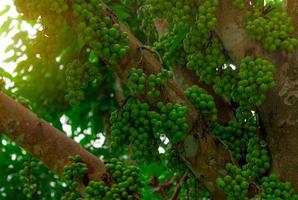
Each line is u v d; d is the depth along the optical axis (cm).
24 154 419
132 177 245
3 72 315
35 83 416
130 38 246
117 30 241
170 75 246
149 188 355
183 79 274
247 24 239
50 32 246
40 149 247
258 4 242
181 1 243
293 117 237
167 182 319
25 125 245
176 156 257
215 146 249
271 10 243
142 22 294
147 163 248
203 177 250
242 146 258
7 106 244
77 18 242
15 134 245
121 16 348
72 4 241
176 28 249
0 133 247
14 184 411
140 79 242
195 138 248
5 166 414
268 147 243
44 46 250
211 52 246
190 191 263
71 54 380
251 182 239
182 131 240
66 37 253
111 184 245
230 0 240
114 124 247
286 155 238
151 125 243
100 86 421
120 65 245
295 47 238
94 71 248
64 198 249
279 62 238
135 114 242
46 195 409
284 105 237
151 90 242
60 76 411
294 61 237
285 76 237
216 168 248
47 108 426
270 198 234
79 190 247
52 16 243
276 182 237
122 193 240
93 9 242
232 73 246
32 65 405
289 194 235
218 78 247
